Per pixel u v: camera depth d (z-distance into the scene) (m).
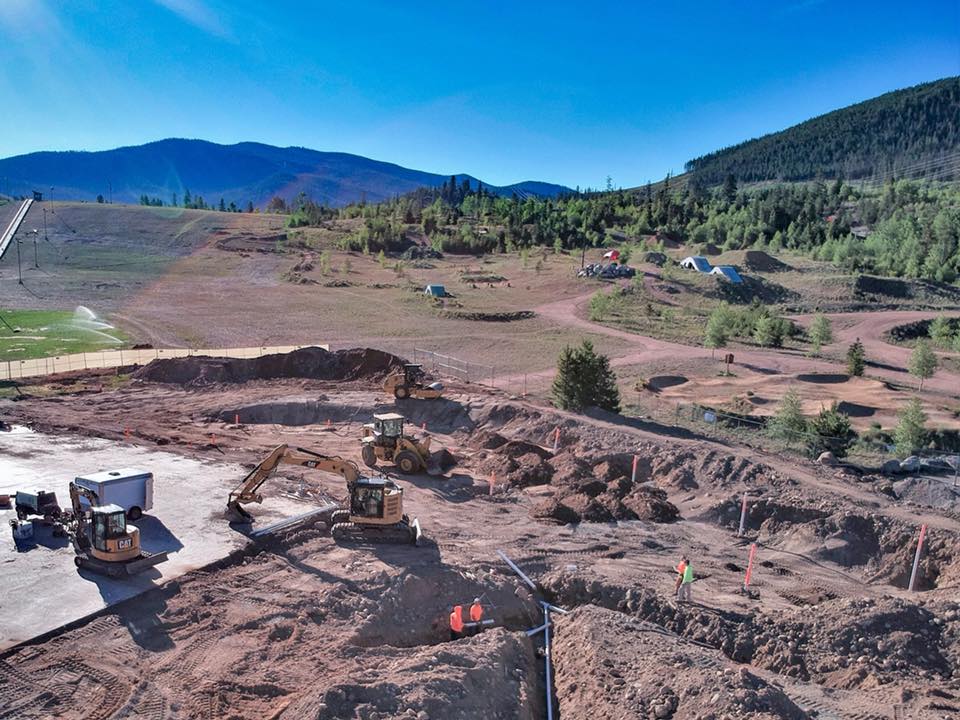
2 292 91.75
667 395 52.88
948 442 40.84
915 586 24.02
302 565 22.20
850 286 109.88
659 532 27.59
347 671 16.64
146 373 48.00
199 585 20.59
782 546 26.80
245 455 33.34
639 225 172.38
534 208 184.75
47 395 43.53
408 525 24.73
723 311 79.94
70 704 15.33
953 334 84.19
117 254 130.50
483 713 15.62
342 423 40.50
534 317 85.38
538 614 21.77
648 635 19.33
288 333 73.62
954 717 15.59
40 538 23.23
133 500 24.58
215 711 15.20
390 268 124.88
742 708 14.63
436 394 41.88
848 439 38.31
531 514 28.66
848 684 17.62
